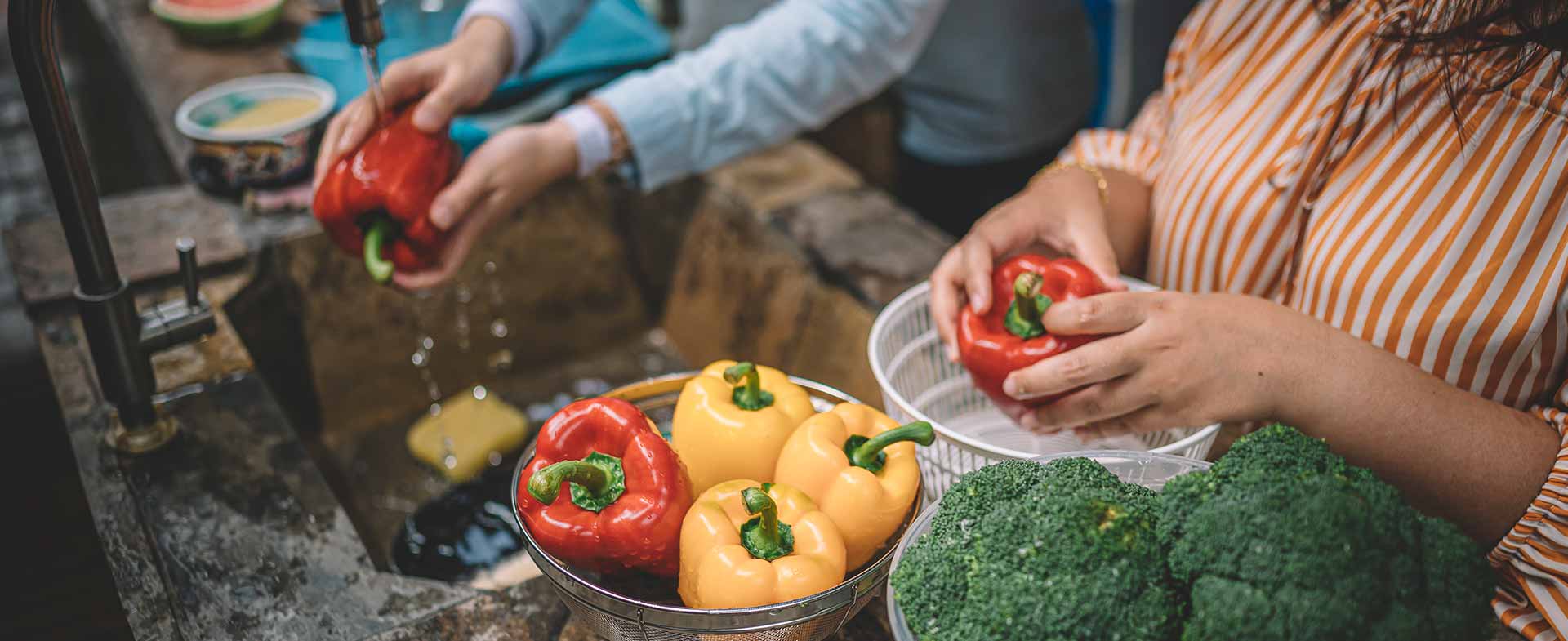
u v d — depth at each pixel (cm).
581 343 164
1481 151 79
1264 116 94
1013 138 181
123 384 96
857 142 196
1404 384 74
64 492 168
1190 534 58
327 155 107
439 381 154
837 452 72
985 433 104
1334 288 86
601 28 176
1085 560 57
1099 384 79
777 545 67
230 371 112
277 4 193
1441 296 80
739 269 151
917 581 61
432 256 113
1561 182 75
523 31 120
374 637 80
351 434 146
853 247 142
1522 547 74
